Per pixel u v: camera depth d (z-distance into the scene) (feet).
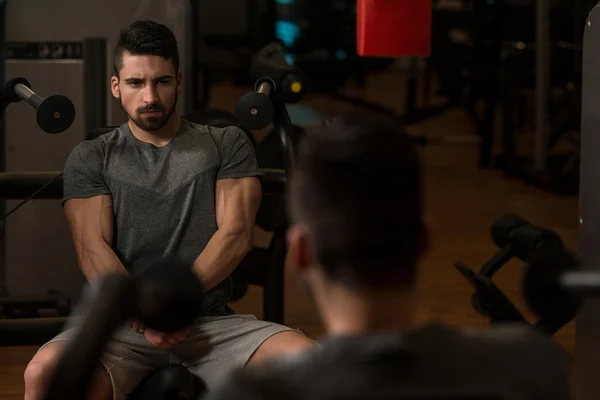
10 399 10.69
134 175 8.57
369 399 3.46
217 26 27.58
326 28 30.99
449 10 24.71
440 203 19.98
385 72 38.42
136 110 8.51
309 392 3.47
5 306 12.21
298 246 3.86
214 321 8.32
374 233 3.67
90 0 12.46
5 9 11.97
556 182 20.93
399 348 3.54
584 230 8.58
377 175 3.71
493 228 10.59
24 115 12.60
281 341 7.95
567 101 22.52
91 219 8.50
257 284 10.97
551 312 4.38
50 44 12.49
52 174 9.80
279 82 9.62
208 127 8.91
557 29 23.11
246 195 8.70
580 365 8.55
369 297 3.71
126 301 3.81
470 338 3.79
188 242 8.57
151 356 8.19
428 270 15.39
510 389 3.60
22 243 12.87
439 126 28.73
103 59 12.55
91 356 3.73
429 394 3.49
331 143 3.80
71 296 13.01
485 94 23.08
